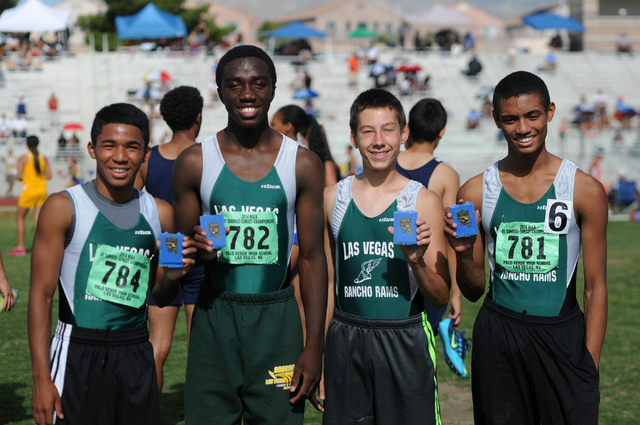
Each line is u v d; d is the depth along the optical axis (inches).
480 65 1244.5
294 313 139.2
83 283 130.2
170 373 241.6
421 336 139.8
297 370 136.6
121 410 130.7
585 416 137.9
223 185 135.1
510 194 142.1
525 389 141.3
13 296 167.2
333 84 1223.5
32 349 126.1
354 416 140.6
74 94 1136.8
